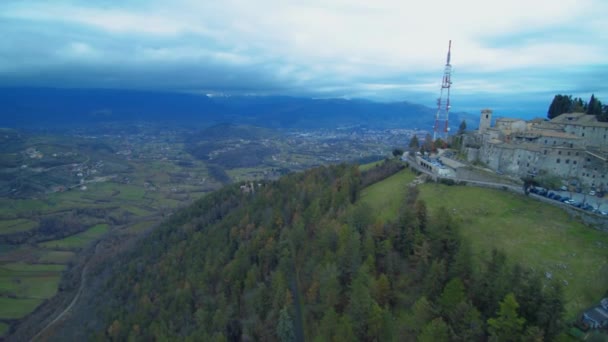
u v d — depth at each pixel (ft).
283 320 251.19
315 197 435.12
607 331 192.13
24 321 467.11
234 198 634.02
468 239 272.10
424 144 554.46
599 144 416.87
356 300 220.02
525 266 247.29
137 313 387.14
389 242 269.85
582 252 254.47
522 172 389.60
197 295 374.43
